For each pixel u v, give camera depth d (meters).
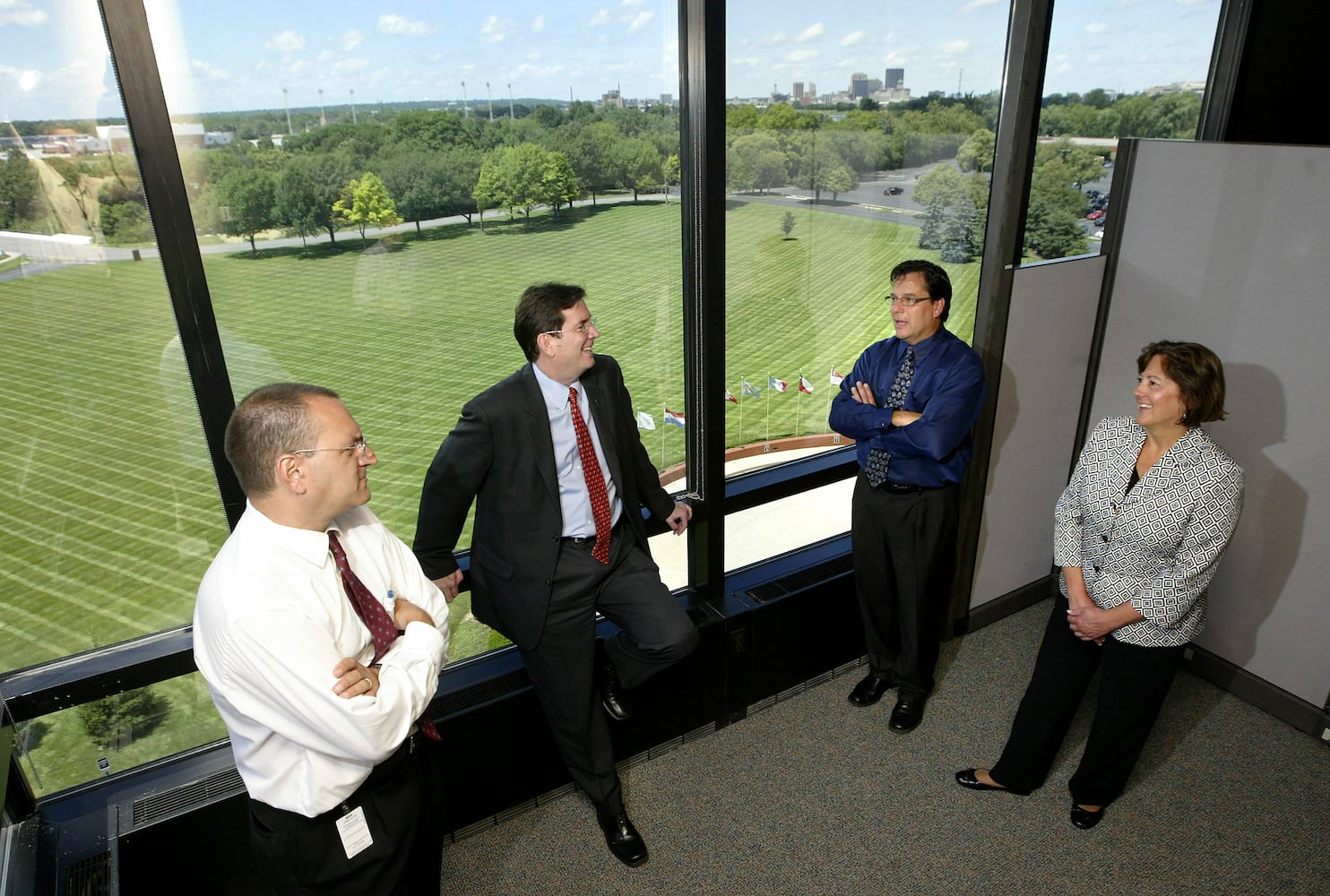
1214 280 2.59
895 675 2.67
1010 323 2.72
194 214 1.62
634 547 2.18
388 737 1.27
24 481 1.62
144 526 1.78
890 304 2.71
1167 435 1.94
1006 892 2.08
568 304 1.80
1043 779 2.34
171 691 1.94
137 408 1.69
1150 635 1.96
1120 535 2.00
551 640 2.01
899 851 2.20
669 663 2.11
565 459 1.97
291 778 1.33
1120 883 2.09
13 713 1.71
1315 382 2.38
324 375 1.87
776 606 2.64
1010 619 3.23
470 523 2.29
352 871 1.41
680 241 2.31
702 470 2.58
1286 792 2.35
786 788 2.42
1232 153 2.47
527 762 2.29
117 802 1.87
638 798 2.40
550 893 2.10
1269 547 2.58
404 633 1.42
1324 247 2.30
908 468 2.40
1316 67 2.86
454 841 2.26
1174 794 2.36
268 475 1.23
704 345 2.39
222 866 1.91
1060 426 3.05
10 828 1.79
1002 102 2.47
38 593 1.71
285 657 1.21
